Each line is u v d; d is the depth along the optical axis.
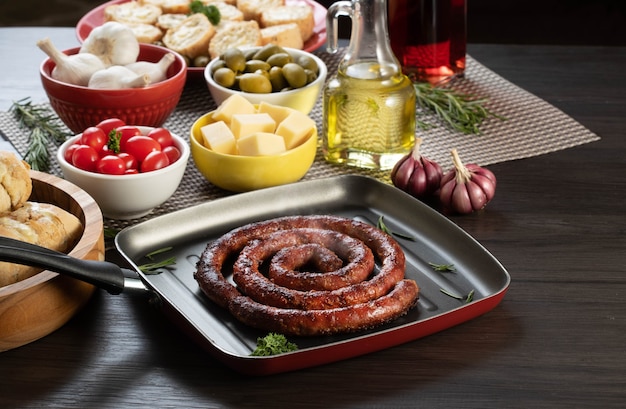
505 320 1.29
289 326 1.23
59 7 2.92
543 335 1.27
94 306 1.31
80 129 1.58
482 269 1.33
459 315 1.25
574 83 1.77
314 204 1.45
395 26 1.73
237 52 1.62
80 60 1.59
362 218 1.43
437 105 1.67
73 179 1.42
